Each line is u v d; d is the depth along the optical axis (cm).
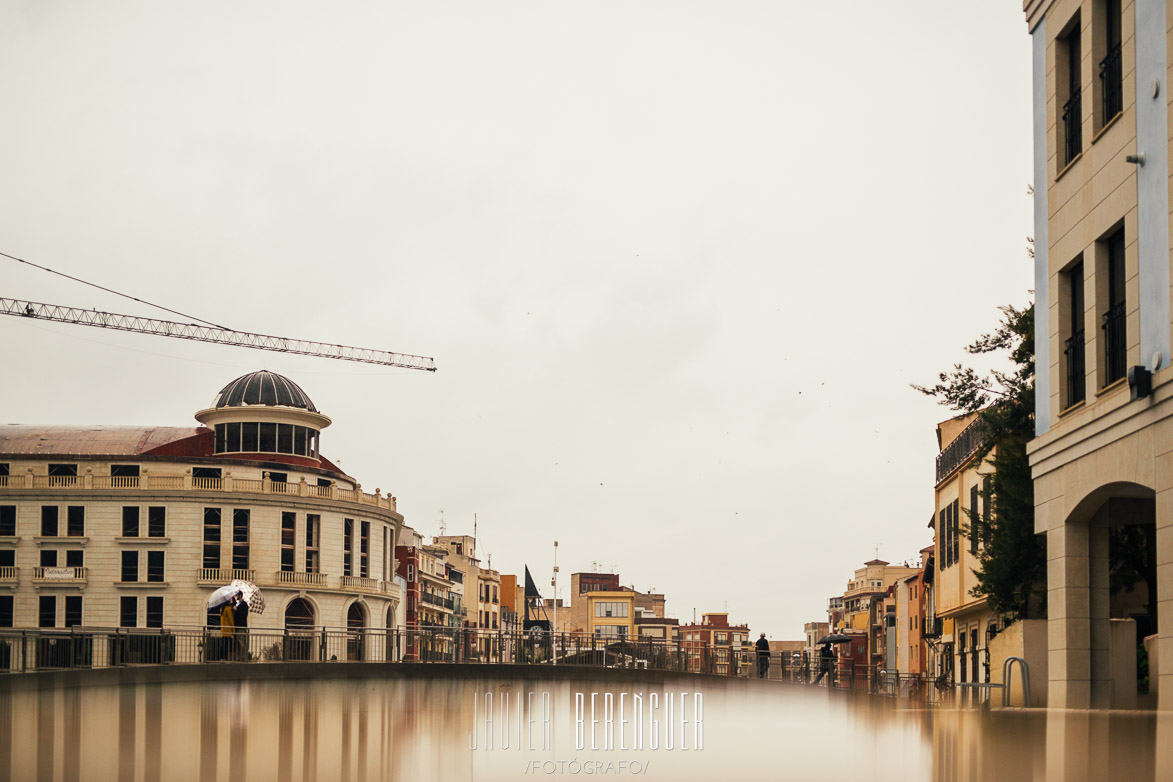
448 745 1159
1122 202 1734
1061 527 1919
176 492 8794
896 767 915
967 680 4053
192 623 8694
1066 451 1900
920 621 6862
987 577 2723
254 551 8894
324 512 9238
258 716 1627
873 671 3152
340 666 3619
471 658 4319
